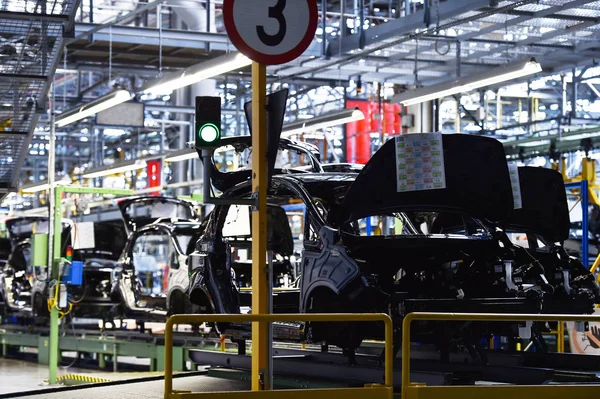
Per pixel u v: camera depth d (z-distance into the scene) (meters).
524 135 21.89
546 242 9.60
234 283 9.58
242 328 9.34
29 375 17.36
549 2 15.46
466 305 7.72
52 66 11.50
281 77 21.00
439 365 8.16
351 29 21.44
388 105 22.20
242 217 11.25
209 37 19.19
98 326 22.12
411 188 7.91
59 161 38.84
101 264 20.30
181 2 20.44
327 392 5.86
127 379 9.58
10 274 21.39
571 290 8.98
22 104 12.41
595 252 16.22
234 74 23.34
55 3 10.30
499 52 19.09
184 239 18.56
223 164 29.66
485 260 8.41
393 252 8.33
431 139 7.92
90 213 30.05
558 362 8.98
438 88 14.66
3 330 22.45
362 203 8.06
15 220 21.22
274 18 6.10
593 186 16.70
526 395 6.21
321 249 8.00
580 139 18.80
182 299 16.38
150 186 21.86
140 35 18.66
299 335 8.20
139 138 34.06
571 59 19.83
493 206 8.34
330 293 8.20
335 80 22.02
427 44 18.84
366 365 8.74
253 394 5.68
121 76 26.20
